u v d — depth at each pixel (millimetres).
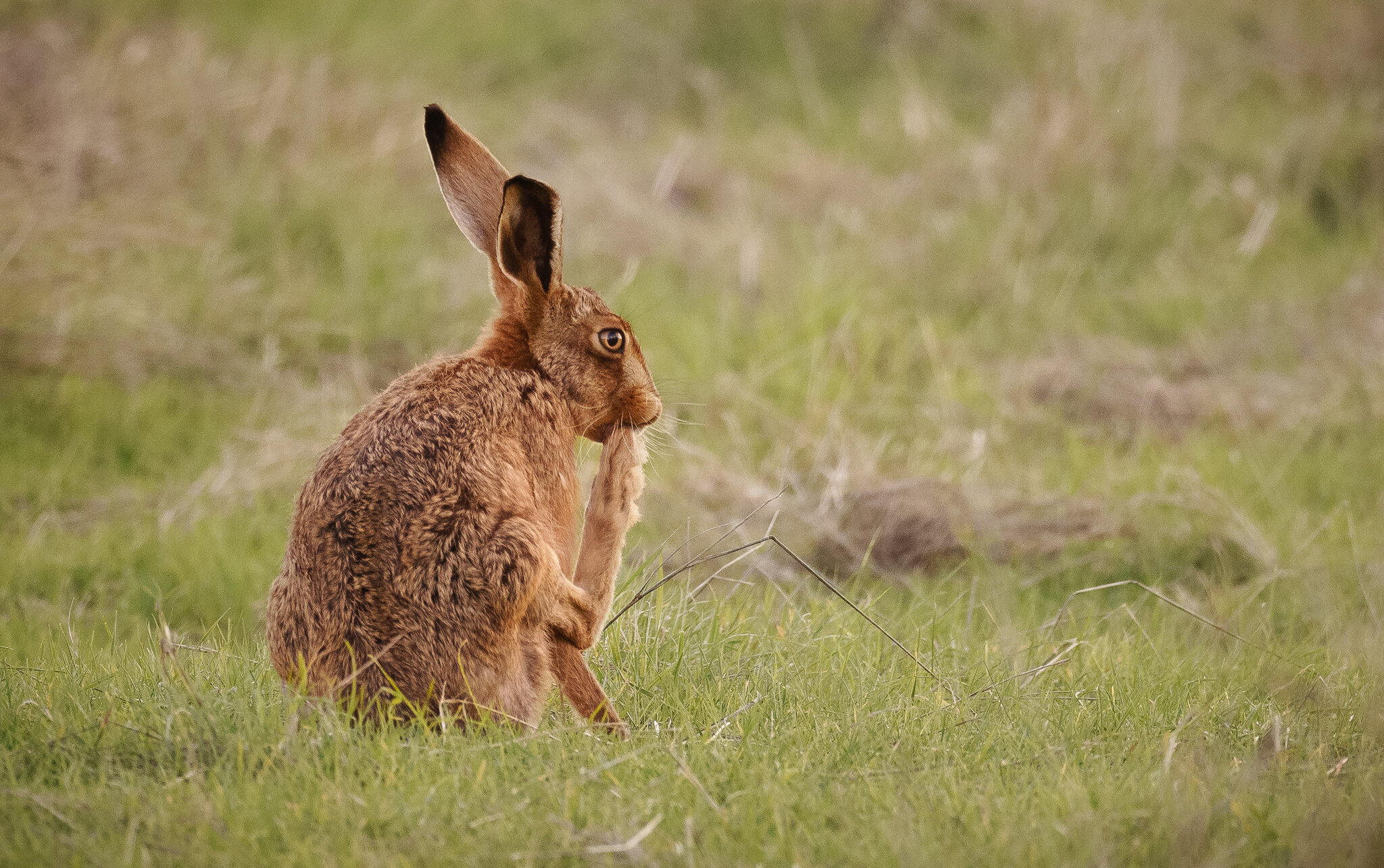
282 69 28422
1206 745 9266
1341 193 28688
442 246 24609
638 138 30422
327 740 8703
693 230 25953
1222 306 24688
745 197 27672
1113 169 28766
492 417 9453
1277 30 34281
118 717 9305
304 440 17734
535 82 32469
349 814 7742
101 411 18547
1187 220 27562
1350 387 20531
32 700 9648
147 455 17969
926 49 33781
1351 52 33375
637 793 8188
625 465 10031
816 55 33844
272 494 16688
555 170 27516
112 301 20516
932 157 29500
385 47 32031
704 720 9867
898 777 8555
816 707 10000
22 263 20891
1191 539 15320
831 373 20438
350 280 22594
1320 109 31562
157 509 16219
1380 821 7609
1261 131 30656
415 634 8930
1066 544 15312
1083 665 11156
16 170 23141
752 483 16672
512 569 8867
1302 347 23000
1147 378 21859
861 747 9109
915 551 15273
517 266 10109
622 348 10383
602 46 33906
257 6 32688
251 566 14523
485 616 8891
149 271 21547
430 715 8938
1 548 14812
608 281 23734
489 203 11039
